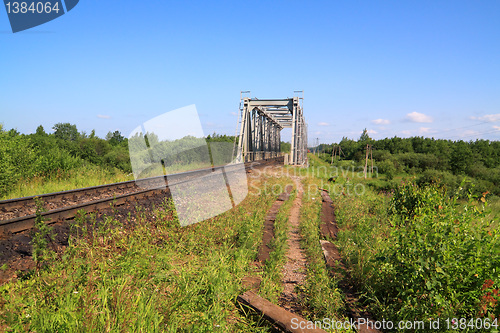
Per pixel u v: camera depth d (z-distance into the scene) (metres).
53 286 3.41
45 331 2.72
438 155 79.00
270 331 3.48
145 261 4.55
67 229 5.76
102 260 4.43
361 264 4.84
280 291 4.63
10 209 7.37
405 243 4.20
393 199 10.87
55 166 14.38
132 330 2.79
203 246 5.83
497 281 3.45
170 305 3.42
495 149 91.56
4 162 10.73
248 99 48.16
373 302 4.16
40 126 62.75
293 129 45.47
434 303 3.49
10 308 2.90
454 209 4.37
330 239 7.55
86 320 2.70
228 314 3.60
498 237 3.77
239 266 5.03
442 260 3.69
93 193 10.09
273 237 7.13
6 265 3.96
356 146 103.00
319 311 3.95
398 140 103.38
